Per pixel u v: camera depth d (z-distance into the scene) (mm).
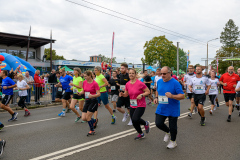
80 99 6305
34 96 10359
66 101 7859
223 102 11539
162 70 3861
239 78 6879
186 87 7680
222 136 4926
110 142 4422
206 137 4840
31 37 25156
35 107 9531
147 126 4680
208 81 6086
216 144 4340
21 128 5641
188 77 7602
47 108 9398
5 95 6383
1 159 3523
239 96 7480
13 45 28344
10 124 6148
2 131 5348
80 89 6355
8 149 4000
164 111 3982
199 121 6609
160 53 37375
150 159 3529
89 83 4934
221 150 3984
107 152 3840
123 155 3695
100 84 6203
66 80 7336
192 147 4145
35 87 10133
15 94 9445
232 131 5391
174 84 3846
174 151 3914
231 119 6973
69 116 7406
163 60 37531
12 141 4496
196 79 6223
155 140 4566
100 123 6242
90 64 33219
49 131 5324
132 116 4480
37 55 30672
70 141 4488
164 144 4305
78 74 6312
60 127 5750
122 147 4109
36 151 3889
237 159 3559
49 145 4230
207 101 11969
